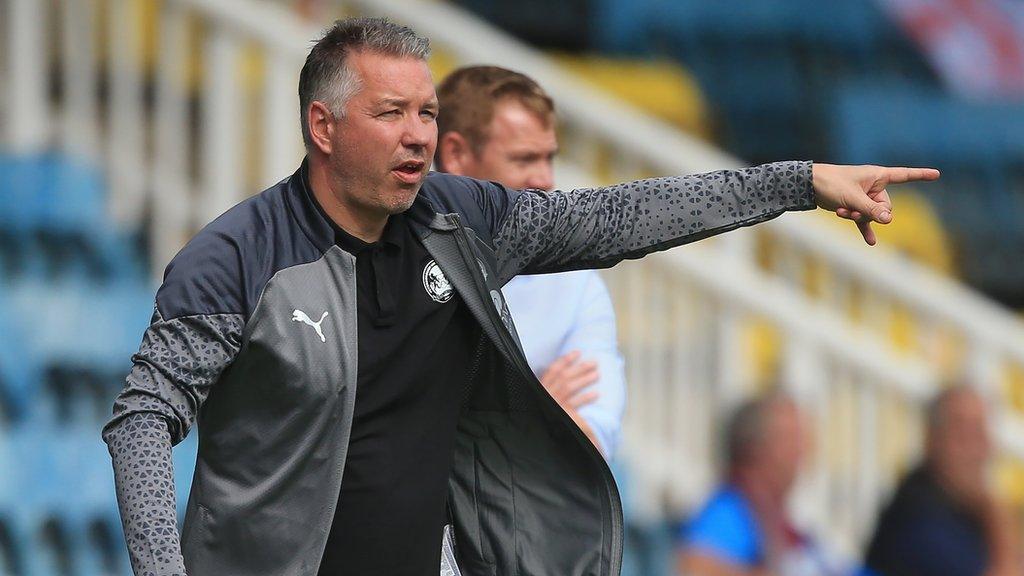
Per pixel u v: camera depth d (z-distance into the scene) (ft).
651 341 83.20
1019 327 94.63
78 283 80.38
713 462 82.94
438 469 36.24
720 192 37.45
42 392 77.82
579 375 45.85
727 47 139.33
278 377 33.76
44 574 74.13
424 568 36.29
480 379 37.88
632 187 37.76
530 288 46.42
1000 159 140.46
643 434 82.99
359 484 35.04
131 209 81.61
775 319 84.23
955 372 89.56
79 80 80.74
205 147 79.87
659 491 82.89
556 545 38.29
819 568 75.00
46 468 75.82
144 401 32.71
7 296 78.79
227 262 33.73
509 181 47.75
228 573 34.55
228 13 79.25
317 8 86.99
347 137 34.30
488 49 88.12
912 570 80.59
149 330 33.42
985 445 81.66
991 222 135.13
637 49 136.87
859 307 92.73
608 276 82.84
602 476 37.88
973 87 143.54
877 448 86.43
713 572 72.54
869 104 139.13
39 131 80.53
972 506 81.25
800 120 136.87
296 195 34.91
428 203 35.94
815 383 84.89
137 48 81.30
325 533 34.14
